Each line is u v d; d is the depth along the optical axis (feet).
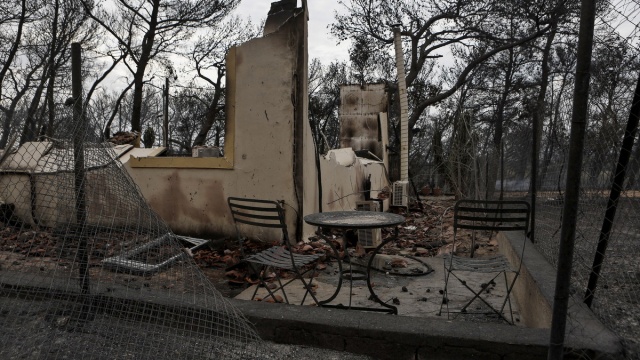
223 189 21.53
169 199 22.61
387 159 46.34
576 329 8.27
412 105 83.15
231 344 8.64
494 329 9.05
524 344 8.42
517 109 79.10
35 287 8.67
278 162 20.48
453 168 29.58
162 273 8.90
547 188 13.78
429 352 8.91
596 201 9.84
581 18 5.90
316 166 23.16
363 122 53.67
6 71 57.52
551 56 70.28
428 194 54.70
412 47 73.67
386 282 15.62
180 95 98.37
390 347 9.13
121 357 8.06
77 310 8.65
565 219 6.22
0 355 7.96
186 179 22.25
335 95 97.55
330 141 100.22
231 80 21.47
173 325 8.70
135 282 8.89
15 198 9.08
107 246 8.81
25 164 9.01
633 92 8.32
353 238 21.21
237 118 21.29
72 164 9.02
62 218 8.86
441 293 14.25
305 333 9.66
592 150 9.95
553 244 12.82
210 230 21.77
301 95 20.35
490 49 77.77
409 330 9.07
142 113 113.19
